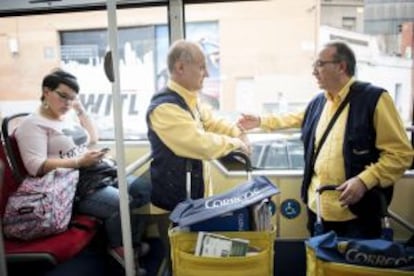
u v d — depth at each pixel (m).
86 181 2.07
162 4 2.46
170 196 1.75
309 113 1.97
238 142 1.74
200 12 2.41
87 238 1.88
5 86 2.68
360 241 1.32
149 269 2.28
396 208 2.35
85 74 2.61
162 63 2.54
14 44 2.62
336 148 1.72
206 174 1.92
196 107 1.87
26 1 2.54
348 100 1.72
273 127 2.12
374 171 1.61
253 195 1.39
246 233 1.34
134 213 2.09
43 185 1.80
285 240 2.39
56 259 1.67
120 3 2.45
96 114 2.64
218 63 2.41
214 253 1.31
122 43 2.54
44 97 2.08
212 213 1.33
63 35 2.59
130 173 1.82
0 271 1.33
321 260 1.28
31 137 1.98
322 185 1.72
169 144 1.65
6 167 1.94
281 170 2.42
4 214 1.78
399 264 1.25
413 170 2.32
